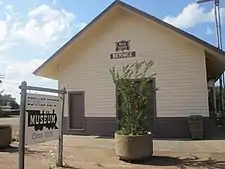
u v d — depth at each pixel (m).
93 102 15.49
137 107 8.80
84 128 15.53
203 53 13.62
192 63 13.75
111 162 8.24
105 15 14.88
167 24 13.59
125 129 8.76
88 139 13.46
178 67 13.96
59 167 7.56
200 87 13.56
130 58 14.86
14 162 8.31
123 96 9.05
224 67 16.78
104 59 15.41
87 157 8.99
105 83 15.29
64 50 15.55
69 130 15.84
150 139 8.58
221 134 13.92
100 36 15.60
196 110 13.55
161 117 14.01
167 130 13.84
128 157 8.20
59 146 7.79
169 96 13.98
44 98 7.14
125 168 7.46
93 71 15.61
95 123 15.35
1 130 11.14
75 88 15.93
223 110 21.80
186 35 13.29
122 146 8.34
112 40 15.34
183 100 13.77
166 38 14.28
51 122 7.40
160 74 14.20
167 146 10.88
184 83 13.80
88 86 15.67
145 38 14.68
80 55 15.95
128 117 8.80
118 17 15.30
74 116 15.92
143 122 8.96
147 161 8.27
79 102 15.89
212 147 10.42
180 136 13.65
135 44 14.85
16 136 14.81
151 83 14.28
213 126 14.66
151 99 14.23
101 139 13.46
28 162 8.17
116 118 14.90
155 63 14.34
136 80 9.50
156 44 14.44
